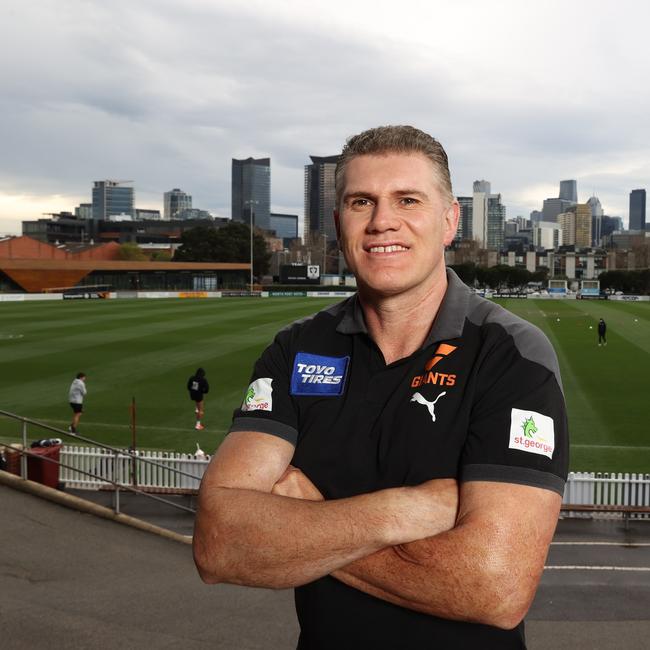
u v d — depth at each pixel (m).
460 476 1.79
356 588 1.79
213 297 105.62
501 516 1.65
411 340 2.03
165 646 7.24
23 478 12.06
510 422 1.76
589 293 109.25
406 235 1.97
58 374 30.25
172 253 172.00
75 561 9.49
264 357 2.27
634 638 8.62
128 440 20.05
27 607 7.84
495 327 1.95
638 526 13.51
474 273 134.88
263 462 2.01
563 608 9.66
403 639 1.79
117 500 11.75
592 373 31.19
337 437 1.97
